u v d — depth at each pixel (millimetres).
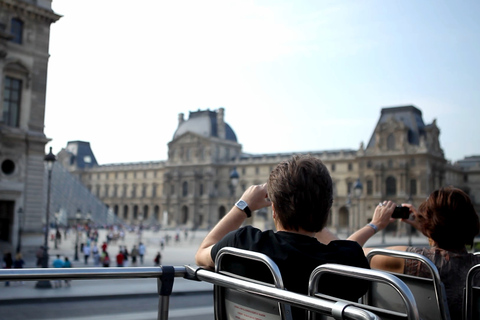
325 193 4344
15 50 52469
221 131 194625
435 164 144000
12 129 51500
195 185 188875
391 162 143250
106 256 49406
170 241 113438
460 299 5398
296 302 3375
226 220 5012
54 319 9023
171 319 18953
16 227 51062
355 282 4004
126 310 15781
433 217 5793
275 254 4027
